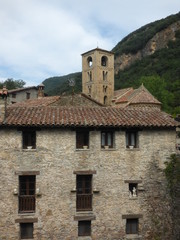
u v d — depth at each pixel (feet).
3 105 67.46
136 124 70.44
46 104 116.37
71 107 78.89
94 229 69.92
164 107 229.04
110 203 70.95
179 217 73.82
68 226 68.80
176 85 273.13
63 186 69.10
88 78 261.85
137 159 73.26
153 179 73.67
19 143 68.08
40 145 68.90
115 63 480.23
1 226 66.54
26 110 73.92
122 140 72.79
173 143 75.72
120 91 249.34
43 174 68.54
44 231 67.92
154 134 74.84
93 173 70.49
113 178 71.51
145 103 128.88
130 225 72.90
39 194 67.77
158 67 349.20
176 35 423.23
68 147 69.92
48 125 66.64
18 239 66.90
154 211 73.05
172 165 74.54
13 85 371.15
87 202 70.49
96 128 71.15
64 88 321.32
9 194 67.15
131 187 73.77
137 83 286.66
